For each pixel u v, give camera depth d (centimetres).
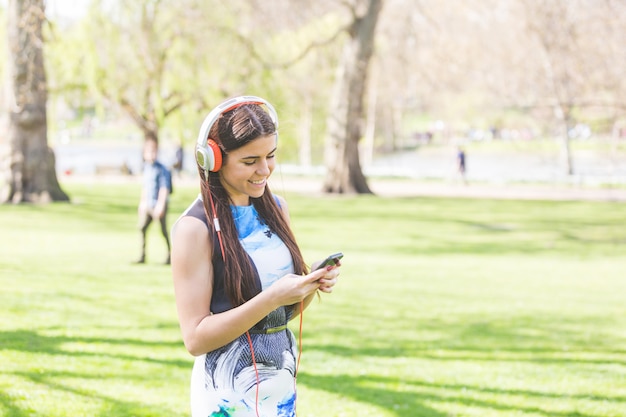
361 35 2881
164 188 1166
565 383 600
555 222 2162
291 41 3238
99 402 504
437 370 631
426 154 6888
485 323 846
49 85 2762
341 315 865
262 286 278
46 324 728
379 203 2669
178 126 3309
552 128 3556
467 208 2541
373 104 5097
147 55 2597
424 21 2877
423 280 1166
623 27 1948
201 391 277
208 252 273
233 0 2661
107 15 2591
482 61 3052
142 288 963
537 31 2073
